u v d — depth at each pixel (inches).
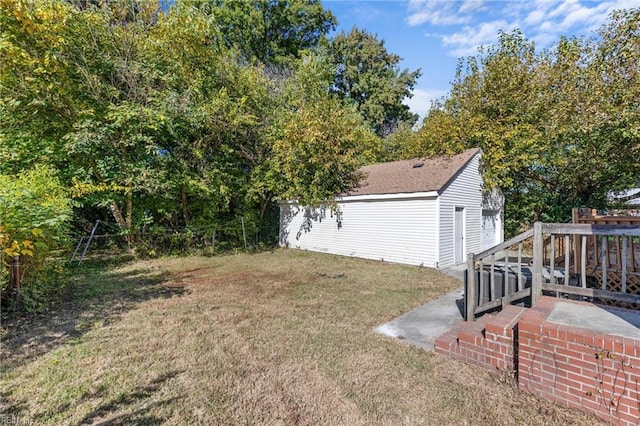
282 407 98.3
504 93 458.6
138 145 371.2
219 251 463.2
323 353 134.3
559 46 421.4
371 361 127.2
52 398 100.8
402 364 124.9
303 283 267.7
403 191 366.3
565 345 97.8
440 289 246.4
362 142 680.4
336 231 448.8
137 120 355.9
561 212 470.6
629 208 434.9
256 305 203.3
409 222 365.4
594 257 167.9
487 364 120.4
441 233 349.4
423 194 347.9
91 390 105.8
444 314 184.7
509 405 98.7
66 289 237.1
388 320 175.6
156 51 389.1
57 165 345.4
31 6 283.9
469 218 410.9
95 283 260.8
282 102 567.8
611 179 430.3
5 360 125.4
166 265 353.1
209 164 450.6
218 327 164.1
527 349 105.6
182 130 413.1
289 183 482.9
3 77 287.4
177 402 100.0
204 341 146.2
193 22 406.9
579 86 394.3
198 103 417.4
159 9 403.9
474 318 156.4
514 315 129.2
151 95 374.0
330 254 446.3
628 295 115.3
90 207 412.5
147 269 328.5
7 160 303.7
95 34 348.2
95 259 375.2
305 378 114.8
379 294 231.1
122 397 102.0
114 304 203.3
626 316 110.6
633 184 443.8
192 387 108.5
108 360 126.8
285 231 535.8
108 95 352.8
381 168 504.4
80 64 338.6
